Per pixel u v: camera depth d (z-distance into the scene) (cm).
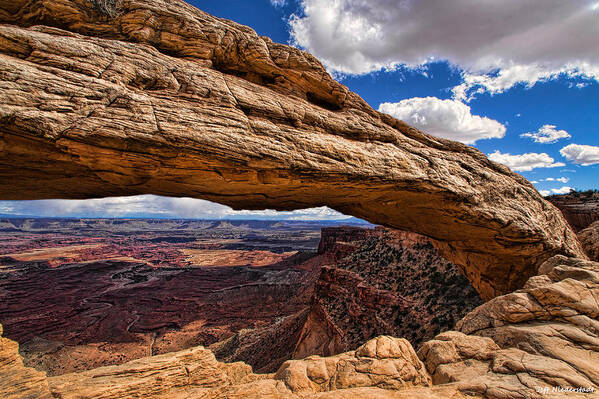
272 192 1097
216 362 805
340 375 611
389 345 690
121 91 751
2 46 675
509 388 510
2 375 606
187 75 887
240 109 927
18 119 619
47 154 714
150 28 925
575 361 590
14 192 984
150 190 1048
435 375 642
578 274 915
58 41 736
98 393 579
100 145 709
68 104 680
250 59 1068
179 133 764
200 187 1003
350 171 1015
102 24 896
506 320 797
